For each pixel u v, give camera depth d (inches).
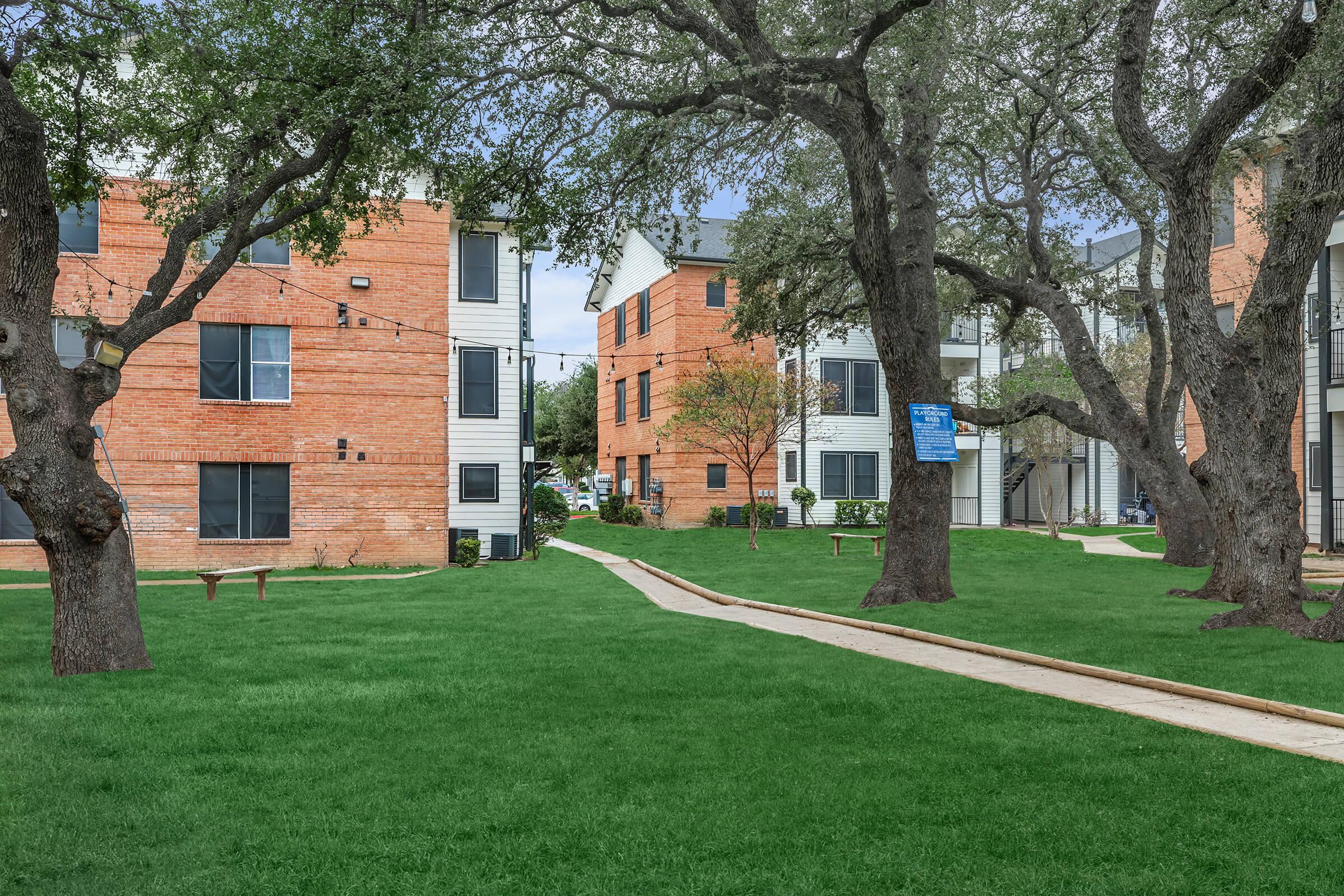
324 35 425.1
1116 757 236.5
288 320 888.9
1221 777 216.7
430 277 928.3
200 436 863.7
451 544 961.5
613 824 189.5
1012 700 304.5
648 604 628.1
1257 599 453.4
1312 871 165.5
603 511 1684.3
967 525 1536.7
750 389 1144.8
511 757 237.1
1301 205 441.4
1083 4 567.5
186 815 195.3
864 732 262.1
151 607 582.9
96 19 427.5
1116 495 1563.7
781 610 585.6
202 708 293.6
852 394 1478.8
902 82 581.3
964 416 667.4
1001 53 618.5
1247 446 466.6
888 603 577.3
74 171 468.1
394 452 914.7
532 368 1063.0
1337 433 927.7
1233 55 532.1
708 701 305.1
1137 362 1280.8
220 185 520.7
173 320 398.0
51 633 463.2
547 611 577.0
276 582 764.6
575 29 527.2
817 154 712.4
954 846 178.2
